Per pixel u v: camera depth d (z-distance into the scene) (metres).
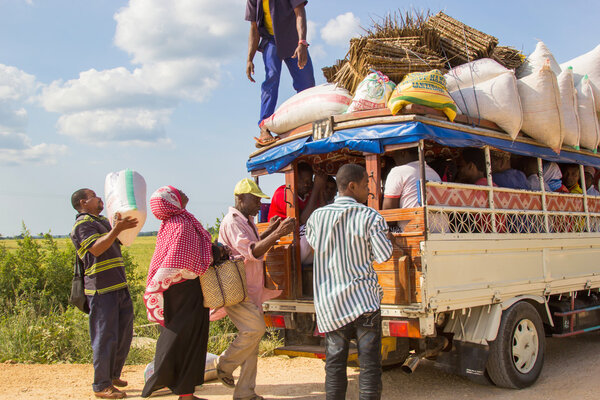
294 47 6.48
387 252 3.65
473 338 4.83
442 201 4.54
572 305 6.11
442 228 4.48
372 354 3.66
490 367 4.91
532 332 5.24
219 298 4.36
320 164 6.08
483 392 4.98
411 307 4.23
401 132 4.42
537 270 5.52
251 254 4.54
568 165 6.54
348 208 3.81
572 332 6.07
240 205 4.94
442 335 5.02
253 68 6.65
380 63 5.19
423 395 4.92
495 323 4.81
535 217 5.60
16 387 5.29
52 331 7.09
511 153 5.59
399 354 4.70
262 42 6.66
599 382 5.13
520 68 6.52
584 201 6.45
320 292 3.81
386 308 4.37
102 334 4.98
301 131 5.22
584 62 6.57
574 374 5.53
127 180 4.83
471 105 5.05
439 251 4.38
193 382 4.34
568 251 6.04
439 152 6.01
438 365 5.04
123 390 5.31
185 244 4.29
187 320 4.32
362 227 3.72
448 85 5.28
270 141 5.61
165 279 4.21
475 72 5.35
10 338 7.01
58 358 6.82
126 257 11.68
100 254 4.89
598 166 6.58
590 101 6.09
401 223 4.46
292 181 5.35
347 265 3.74
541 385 5.17
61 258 10.73
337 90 5.16
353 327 3.76
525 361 5.12
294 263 5.22
